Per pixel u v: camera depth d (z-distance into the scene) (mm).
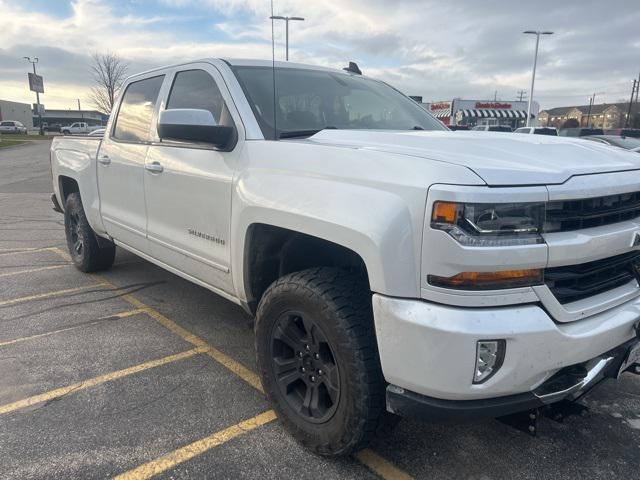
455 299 1984
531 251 1997
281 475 2469
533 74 34125
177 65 3822
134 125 4203
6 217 9750
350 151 2391
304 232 2424
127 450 2633
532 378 2062
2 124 66188
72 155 5289
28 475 2441
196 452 2625
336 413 2398
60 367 3506
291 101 3299
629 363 2479
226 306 4715
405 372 2086
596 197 2182
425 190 2014
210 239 3203
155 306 4695
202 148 3236
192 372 3463
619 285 2475
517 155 2309
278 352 2709
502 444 2740
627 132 20688
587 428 2891
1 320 4324
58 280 5445
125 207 4266
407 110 3898
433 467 2549
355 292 2348
